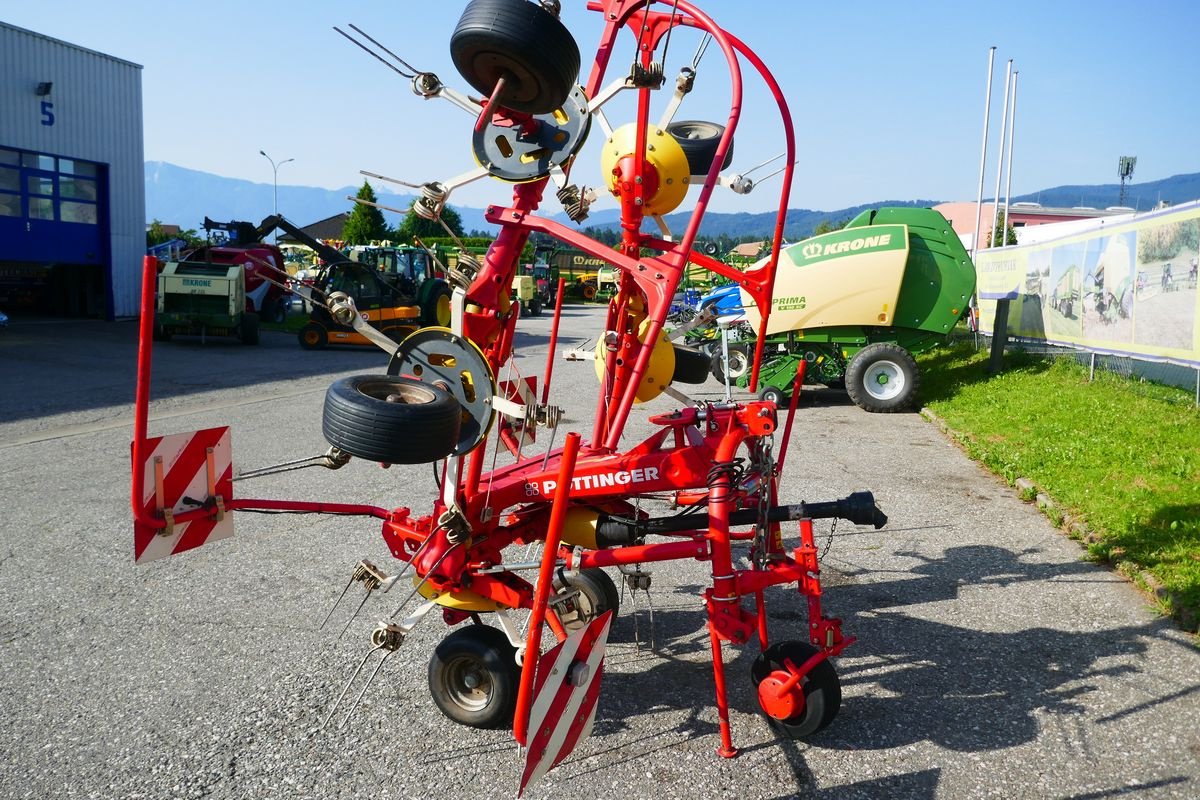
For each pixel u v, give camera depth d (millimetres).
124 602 5211
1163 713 3869
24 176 22938
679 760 3559
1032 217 72375
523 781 2986
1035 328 14477
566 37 3334
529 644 3059
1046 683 4176
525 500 4016
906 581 5605
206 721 3867
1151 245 10164
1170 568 5332
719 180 4840
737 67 4066
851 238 12891
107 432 10156
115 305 25562
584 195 4582
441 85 3709
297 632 4805
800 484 8188
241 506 3695
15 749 3633
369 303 20953
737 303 15953
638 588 4879
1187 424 8547
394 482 8156
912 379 12539
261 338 23828
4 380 14109
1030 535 6488
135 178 26000
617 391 4449
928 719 3863
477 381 3637
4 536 6359
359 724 3848
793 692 3559
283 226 21547
